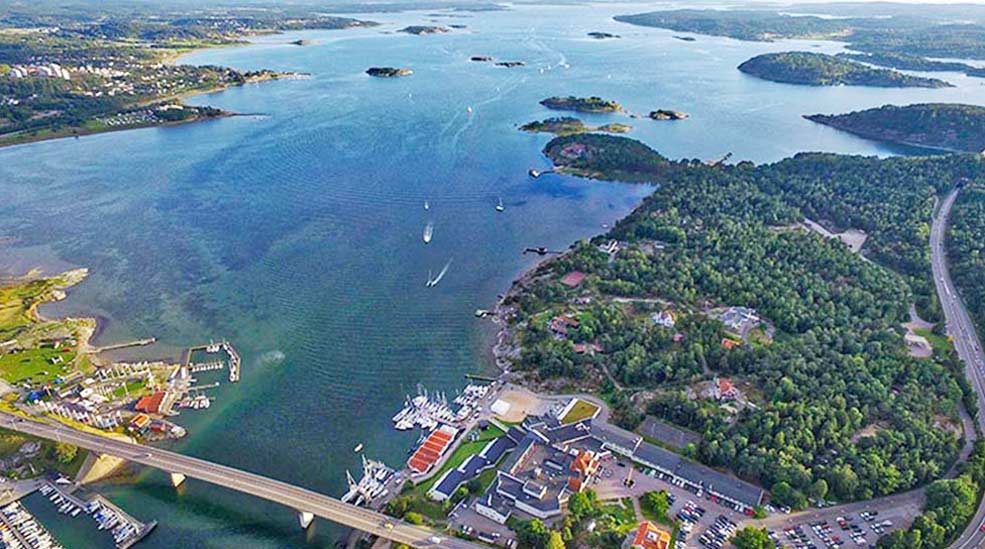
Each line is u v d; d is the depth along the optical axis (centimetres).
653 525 15188
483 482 16775
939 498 15150
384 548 15100
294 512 16438
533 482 16150
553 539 14325
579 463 16725
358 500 16275
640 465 17300
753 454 16788
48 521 15950
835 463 16388
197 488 17025
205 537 15650
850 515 15538
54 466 17538
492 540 14988
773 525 15300
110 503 16488
